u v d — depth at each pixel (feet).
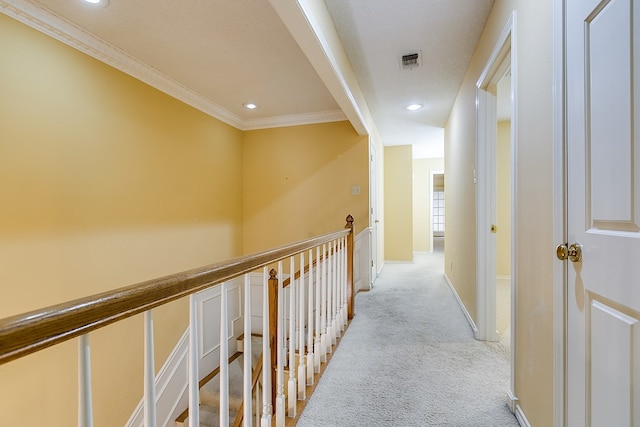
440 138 17.84
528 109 4.43
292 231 13.60
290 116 13.26
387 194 20.08
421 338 7.92
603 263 2.79
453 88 10.50
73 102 6.93
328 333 7.02
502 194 14.56
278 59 8.33
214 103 11.64
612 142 2.67
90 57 7.29
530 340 4.38
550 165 3.75
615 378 2.65
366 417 4.93
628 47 2.46
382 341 7.76
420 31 7.25
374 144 14.76
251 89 10.37
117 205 8.02
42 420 6.14
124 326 8.03
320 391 5.65
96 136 7.46
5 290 5.78
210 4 6.09
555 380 3.57
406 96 11.20
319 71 6.89
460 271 10.59
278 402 4.67
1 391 5.64
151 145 9.11
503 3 5.66
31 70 6.12
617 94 2.60
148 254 8.98
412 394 5.52
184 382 9.88
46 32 6.36
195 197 11.03
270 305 6.15
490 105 7.54
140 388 8.40
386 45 7.82
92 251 7.38
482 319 7.73
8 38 5.76
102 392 7.45
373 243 14.21
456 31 7.25
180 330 9.77
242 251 13.99
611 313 2.70
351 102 8.82
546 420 3.87
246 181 14.05
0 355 1.39
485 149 7.60
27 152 6.09
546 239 3.87
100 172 7.57
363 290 12.84
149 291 2.25
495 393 5.52
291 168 13.61
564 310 3.44
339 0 6.16
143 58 8.23
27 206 6.10
